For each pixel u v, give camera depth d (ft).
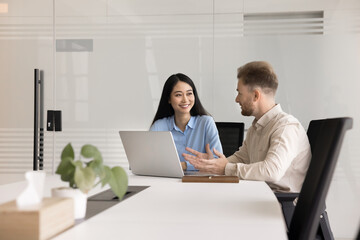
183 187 6.15
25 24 14.80
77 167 3.62
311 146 7.47
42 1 14.73
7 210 2.87
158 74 14.26
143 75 14.32
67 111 14.56
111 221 3.78
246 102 8.40
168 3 14.24
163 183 6.66
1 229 2.87
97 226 3.56
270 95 8.33
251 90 8.31
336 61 13.62
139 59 14.34
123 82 14.38
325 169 3.84
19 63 14.79
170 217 3.96
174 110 10.73
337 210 13.55
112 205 4.63
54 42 14.66
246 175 7.22
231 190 5.81
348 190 13.47
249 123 13.83
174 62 14.21
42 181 3.24
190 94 10.38
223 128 11.91
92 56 14.52
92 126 14.44
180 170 7.32
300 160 7.62
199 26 14.12
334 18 13.64
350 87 13.55
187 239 3.16
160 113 10.78
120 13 14.43
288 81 13.76
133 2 14.38
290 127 7.58
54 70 14.66
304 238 3.88
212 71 14.05
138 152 7.66
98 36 14.51
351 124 3.92
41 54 14.73
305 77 13.71
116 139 14.37
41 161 14.55
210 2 14.07
